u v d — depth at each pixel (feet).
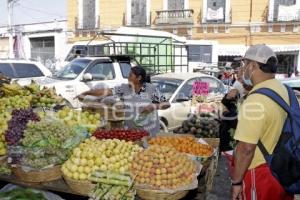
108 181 9.48
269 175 8.87
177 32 83.92
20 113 12.16
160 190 9.29
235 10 78.95
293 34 75.31
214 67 53.21
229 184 17.24
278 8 75.56
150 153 10.13
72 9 93.04
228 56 79.61
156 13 85.51
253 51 9.27
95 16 90.53
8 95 15.93
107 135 12.49
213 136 18.51
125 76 33.24
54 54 95.45
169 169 9.65
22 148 10.46
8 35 100.01
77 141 10.93
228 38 80.18
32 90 16.26
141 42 45.11
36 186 10.26
